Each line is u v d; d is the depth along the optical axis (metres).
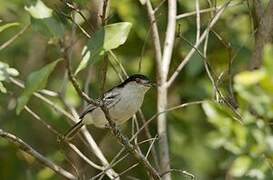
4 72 10.36
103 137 14.96
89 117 11.85
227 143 9.01
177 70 12.24
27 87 8.74
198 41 11.65
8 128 15.52
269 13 11.86
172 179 15.27
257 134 8.71
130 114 12.14
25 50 15.81
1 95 15.01
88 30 13.64
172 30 12.42
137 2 15.16
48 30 8.61
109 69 15.30
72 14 10.17
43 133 15.68
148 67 15.50
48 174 14.80
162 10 14.48
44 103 15.04
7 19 15.41
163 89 12.13
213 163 15.44
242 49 14.62
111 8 14.96
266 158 8.84
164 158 11.71
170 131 15.48
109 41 8.64
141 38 15.01
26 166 15.69
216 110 9.70
